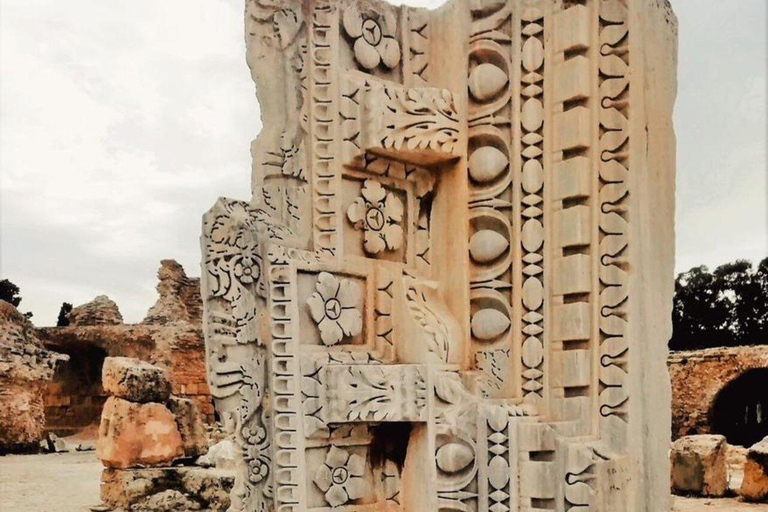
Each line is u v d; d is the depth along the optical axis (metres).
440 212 3.20
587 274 2.88
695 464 8.20
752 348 13.68
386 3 3.21
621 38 2.94
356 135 3.02
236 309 2.91
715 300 20.11
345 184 3.04
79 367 18.73
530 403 2.93
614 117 2.92
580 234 2.89
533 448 2.77
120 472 6.97
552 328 2.94
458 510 2.78
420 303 3.04
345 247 3.03
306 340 2.89
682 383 14.33
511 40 3.09
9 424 12.96
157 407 7.34
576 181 2.91
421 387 2.82
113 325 18.08
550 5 3.03
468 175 3.12
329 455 2.85
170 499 6.66
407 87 3.19
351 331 2.98
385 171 3.12
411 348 2.96
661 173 3.04
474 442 2.79
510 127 3.06
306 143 3.04
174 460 7.34
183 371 17.20
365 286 3.08
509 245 3.03
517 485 2.76
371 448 2.99
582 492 2.70
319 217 2.98
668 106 3.12
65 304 25.42
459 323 3.05
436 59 3.21
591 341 2.87
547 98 3.01
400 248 3.19
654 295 2.96
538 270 2.97
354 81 3.05
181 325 17.56
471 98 3.14
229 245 2.95
